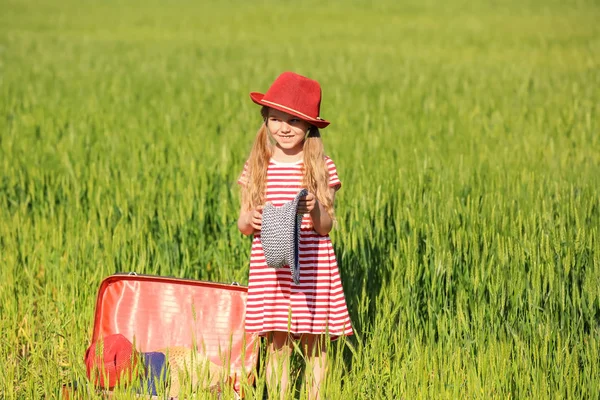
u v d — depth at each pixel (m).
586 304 5.74
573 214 7.02
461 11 43.84
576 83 17.02
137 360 5.07
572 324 5.55
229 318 5.73
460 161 9.69
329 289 5.22
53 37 30.52
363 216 7.30
